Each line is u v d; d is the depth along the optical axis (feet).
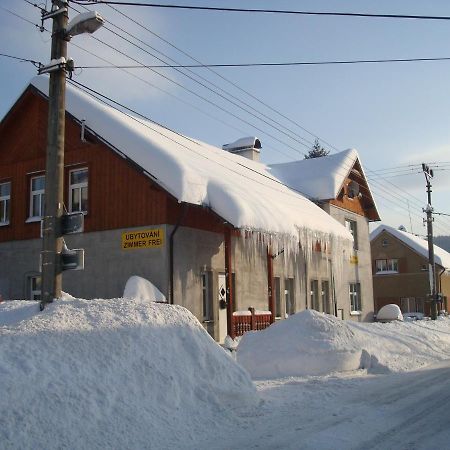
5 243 62.34
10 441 16.79
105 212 55.77
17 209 62.28
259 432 21.12
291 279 73.72
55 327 22.52
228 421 22.47
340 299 87.66
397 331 54.60
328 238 70.49
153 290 50.14
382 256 160.86
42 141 61.57
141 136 53.67
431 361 45.32
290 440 19.88
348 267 92.12
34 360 20.20
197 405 22.76
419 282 155.02
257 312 60.29
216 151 80.43
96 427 18.79
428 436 20.72
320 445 19.22
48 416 18.22
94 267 55.57
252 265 64.80
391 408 25.61
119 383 21.16
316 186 89.04
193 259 55.16
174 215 53.36
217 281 58.34
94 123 55.83
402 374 36.96
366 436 20.63
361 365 38.68
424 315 148.77
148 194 53.47
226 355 26.78
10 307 27.84
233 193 53.42
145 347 23.35
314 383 32.04
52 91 28.99
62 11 29.81
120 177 55.42
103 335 22.98
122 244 54.19
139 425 19.80
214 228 58.65
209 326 56.39
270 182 79.00
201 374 24.27
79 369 20.79
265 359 37.24
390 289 158.30
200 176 52.75
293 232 59.00
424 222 111.34
